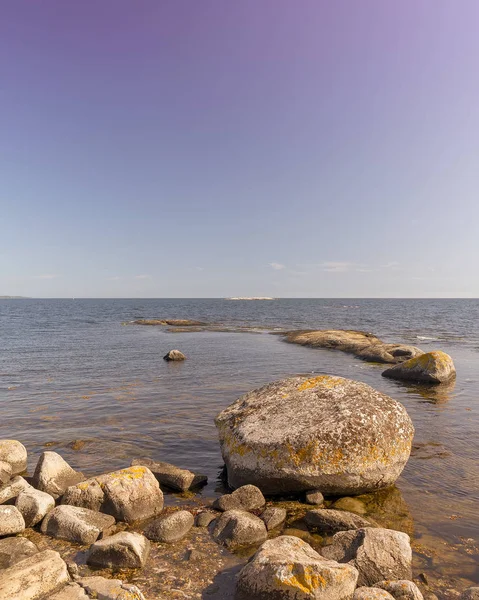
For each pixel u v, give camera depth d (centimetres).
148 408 1405
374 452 782
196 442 1093
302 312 9881
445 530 670
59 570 508
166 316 7994
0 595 452
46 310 10738
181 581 527
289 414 855
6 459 914
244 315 8556
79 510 669
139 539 584
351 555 560
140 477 737
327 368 2298
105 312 9706
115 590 468
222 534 634
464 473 902
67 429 1184
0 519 632
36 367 2212
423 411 1416
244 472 805
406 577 534
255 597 473
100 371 2112
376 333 4500
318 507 752
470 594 483
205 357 2658
